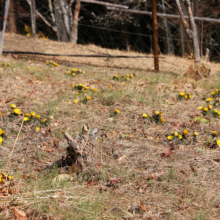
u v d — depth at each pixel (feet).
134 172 16.08
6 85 29.40
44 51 54.19
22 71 35.76
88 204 13.14
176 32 92.12
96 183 15.03
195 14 71.15
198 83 35.81
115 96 28.35
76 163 15.93
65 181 14.89
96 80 34.99
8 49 52.08
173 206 13.42
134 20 92.53
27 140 19.57
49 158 17.71
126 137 20.49
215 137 20.43
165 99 28.78
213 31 83.10
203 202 13.71
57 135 20.49
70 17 86.12
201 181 15.24
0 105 24.50
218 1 78.28
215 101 27.86
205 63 38.24
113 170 16.07
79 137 16.52
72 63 46.50
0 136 19.03
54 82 32.55
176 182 15.19
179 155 17.81
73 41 81.10
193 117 24.38
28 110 23.91
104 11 98.43
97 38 108.78
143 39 108.58
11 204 12.89
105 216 12.68
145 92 30.68
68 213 12.67
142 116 23.90
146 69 47.16
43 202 13.17
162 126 22.41
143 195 14.16
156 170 16.26
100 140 19.75
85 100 26.78
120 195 14.17
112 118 23.50
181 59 57.62
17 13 98.37
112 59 53.36
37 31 106.01
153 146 19.07
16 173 15.67
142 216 12.75
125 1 88.43
